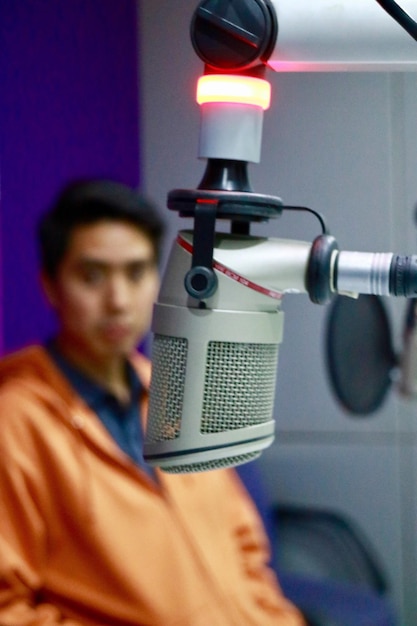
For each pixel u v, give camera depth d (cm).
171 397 87
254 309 87
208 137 88
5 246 247
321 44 84
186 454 86
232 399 87
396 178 281
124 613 184
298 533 281
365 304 194
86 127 276
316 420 296
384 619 250
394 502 295
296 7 85
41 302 261
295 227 285
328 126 282
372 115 280
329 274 86
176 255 89
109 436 194
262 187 286
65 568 184
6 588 175
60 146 267
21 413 187
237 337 86
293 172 285
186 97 294
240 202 86
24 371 196
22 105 254
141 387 209
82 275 197
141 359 219
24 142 255
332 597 256
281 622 209
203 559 197
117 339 199
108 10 282
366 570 272
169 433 87
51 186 264
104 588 184
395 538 295
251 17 84
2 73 246
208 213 86
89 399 197
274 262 87
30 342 257
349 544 277
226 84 87
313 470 298
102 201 197
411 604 295
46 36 261
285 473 299
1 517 178
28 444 185
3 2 246
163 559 190
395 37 83
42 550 183
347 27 83
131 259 198
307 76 282
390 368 194
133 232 199
